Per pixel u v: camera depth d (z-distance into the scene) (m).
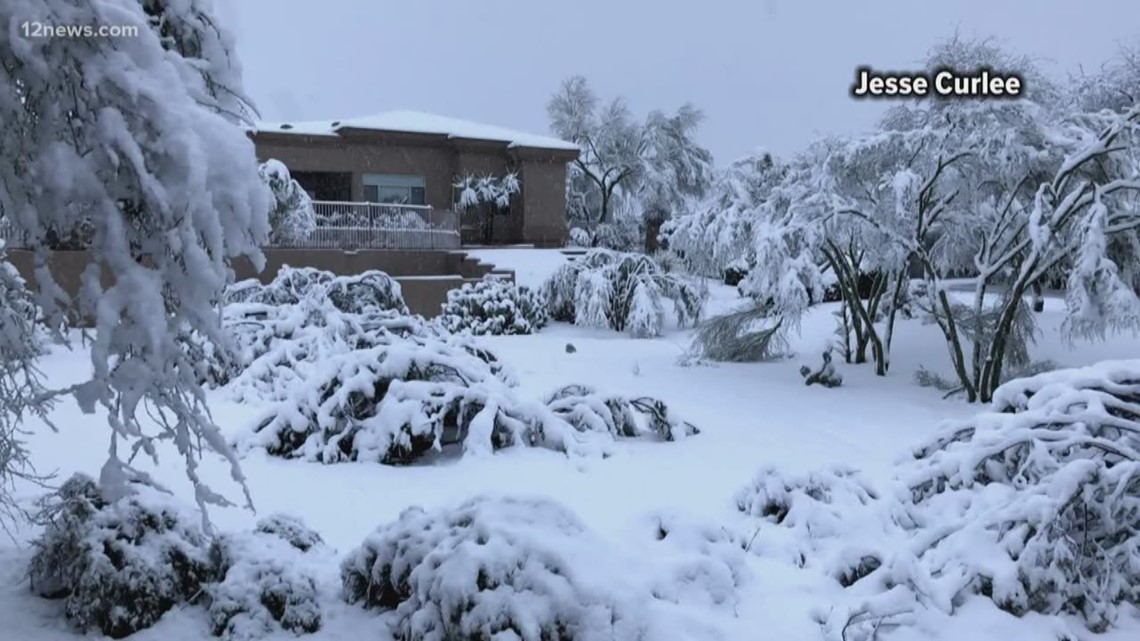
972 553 4.89
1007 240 13.09
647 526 5.33
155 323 2.89
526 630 3.54
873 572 4.78
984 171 13.14
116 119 2.74
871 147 13.34
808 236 12.98
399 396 8.06
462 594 3.68
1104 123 12.84
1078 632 4.60
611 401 9.23
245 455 7.71
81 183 2.81
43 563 4.24
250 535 4.54
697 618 4.02
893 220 13.29
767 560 5.26
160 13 3.28
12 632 3.89
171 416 8.55
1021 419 5.75
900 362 15.14
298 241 20.89
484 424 8.08
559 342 18.20
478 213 29.86
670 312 22.28
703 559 4.50
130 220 2.95
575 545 4.01
